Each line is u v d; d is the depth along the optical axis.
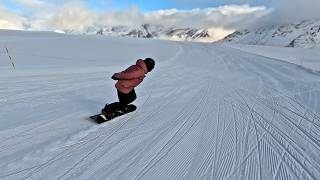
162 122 7.95
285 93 12.25
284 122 8.40
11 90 10.80
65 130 7.03
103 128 7.30
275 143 6.84
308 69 20.31
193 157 5.96
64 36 38.94
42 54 22.50
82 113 8.41
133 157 5.84
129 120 7.98
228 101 10.55
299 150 6.52
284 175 5.40
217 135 7.18
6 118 7.69
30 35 36.62
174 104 9.87
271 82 14.84
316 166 5.80
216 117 8.61
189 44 45.09
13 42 27.97
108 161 5.63
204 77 15.73
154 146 6.40
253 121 8.36
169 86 12.80
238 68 20.16
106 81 13.50
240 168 5.59
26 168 5.22
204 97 11.03
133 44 36.03
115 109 7.93
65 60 20.44
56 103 9.34
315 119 8.80
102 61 21.14
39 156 5.67
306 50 43.69
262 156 6.13
